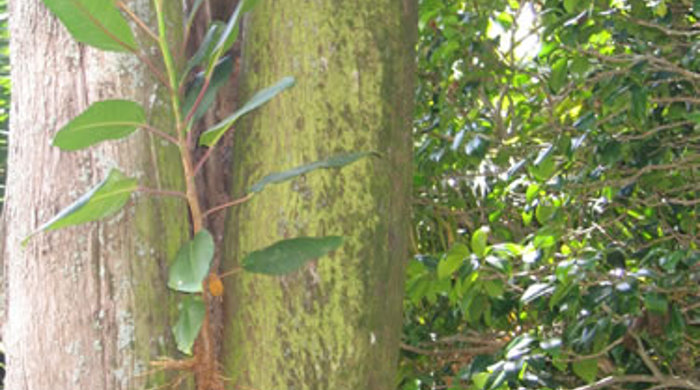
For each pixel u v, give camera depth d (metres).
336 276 1.53
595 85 2.41
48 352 1.47
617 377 2.21
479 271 2.12
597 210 2.55
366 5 1.63
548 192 2.47
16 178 1.59
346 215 1.55
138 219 1.50
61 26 1.55
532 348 2.04
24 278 1.52
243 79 1.67
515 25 2.45
